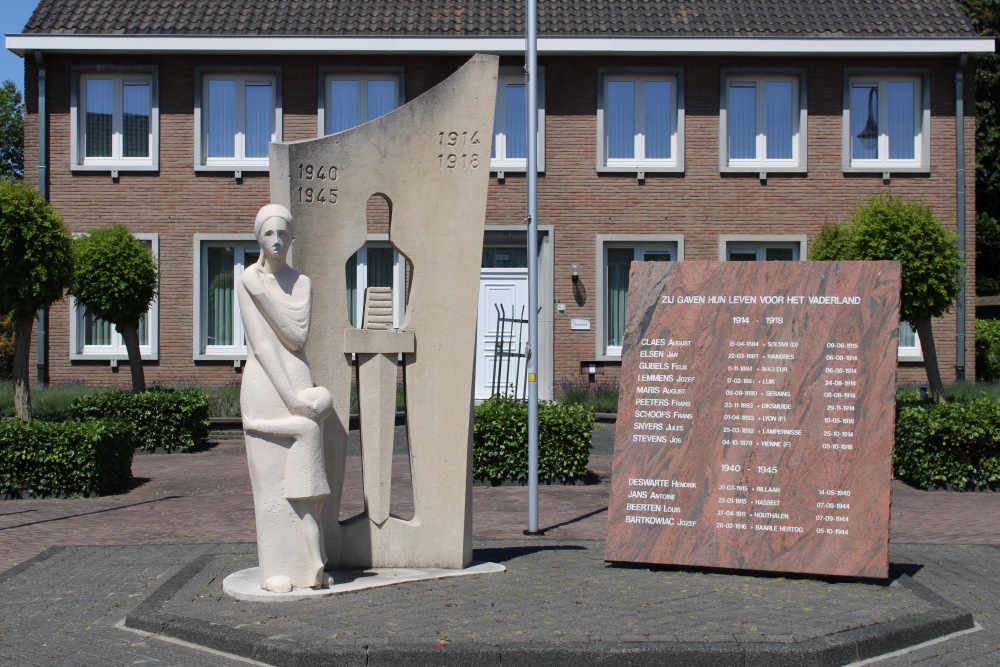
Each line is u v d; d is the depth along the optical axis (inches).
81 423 514.3
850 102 856.3
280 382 280.1
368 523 314.5
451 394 318.0
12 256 599.5
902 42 836.0
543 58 850.1
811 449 311.6
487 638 239.9
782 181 853.2
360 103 863.1
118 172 844.6
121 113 856.3
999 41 1282.0
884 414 308.2
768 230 853.2
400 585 294.7
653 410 325.4
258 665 237.1
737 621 256.2
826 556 305.3
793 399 315.0
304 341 284.4
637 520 322.3
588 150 851.4
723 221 852.6
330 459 310.7
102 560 347.9
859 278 316.2
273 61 852.6
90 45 829.8
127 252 698.2
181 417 647.1
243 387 285.1
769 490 313.0
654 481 322.3
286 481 281.1
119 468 518.3
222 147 858.8
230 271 858.1
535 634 243.6
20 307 606.2
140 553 358.6
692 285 328.2
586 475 528.7
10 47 826.2
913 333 853.8
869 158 861.8
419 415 317.7
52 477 490.6
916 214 620.4
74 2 868.6
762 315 321.7
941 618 263.6
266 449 281.4
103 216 846.5
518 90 858.8
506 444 522.9
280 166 302.5
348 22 859.4
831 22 858.1
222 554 347.3
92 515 446.3
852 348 313.6
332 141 311.4
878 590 292.4
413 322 319.0
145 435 642.8
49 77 844.0
